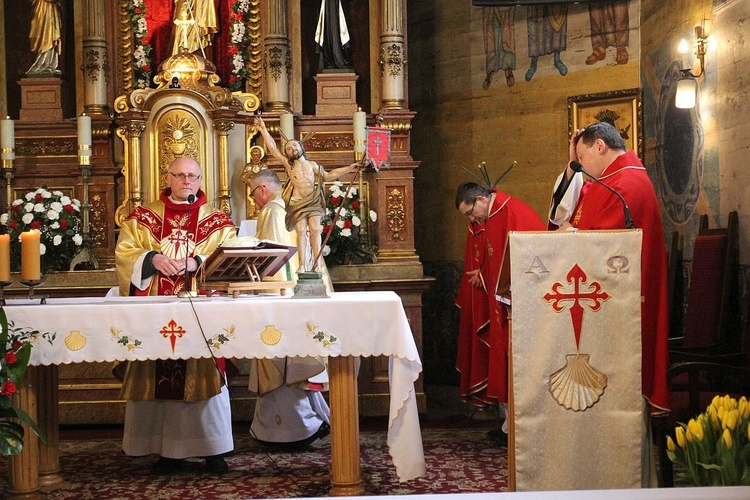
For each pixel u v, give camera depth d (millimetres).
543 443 3840
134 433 5656
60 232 7473
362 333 4637
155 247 5812
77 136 7969
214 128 7762
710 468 3475
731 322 5852
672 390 4879
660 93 7375
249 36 8203
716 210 6242
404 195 7906
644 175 4285
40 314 4535
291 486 5238
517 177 8656
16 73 8375
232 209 7879
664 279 4145
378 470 5637
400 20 8094
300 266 4930
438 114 9242
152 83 8219
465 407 8148
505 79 8727
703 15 6480
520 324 3836
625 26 7934
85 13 8047
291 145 4957
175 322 4570
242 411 7523
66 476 5582
